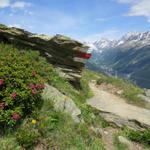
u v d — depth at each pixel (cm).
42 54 2147
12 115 1139
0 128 1141
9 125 1162
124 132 1769
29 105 1264
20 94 1208
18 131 1173
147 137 1708
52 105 1438
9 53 1609
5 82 1212
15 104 1198
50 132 1270
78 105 1739
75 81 2197
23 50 2027
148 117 1977
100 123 1767
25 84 1272
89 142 1386
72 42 2148
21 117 1240
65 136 1299
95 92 2434
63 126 1355
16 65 1384
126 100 2403
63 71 2155
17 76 1280
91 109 1872
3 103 1147
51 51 2155
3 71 1262
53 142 1226
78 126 1432
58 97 1558
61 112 1440
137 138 1711
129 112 2027
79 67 2241
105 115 1894
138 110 2130
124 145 1595
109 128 1792
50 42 2125
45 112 1368
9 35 2056
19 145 1117
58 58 2173
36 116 1286
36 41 2123
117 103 2227
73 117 1476
